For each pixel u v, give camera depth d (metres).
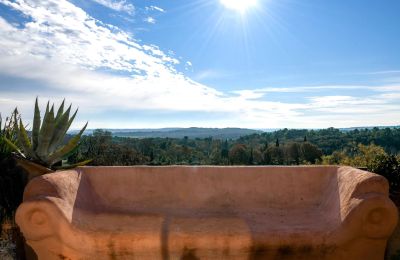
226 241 2.81
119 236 2.77
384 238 2.90
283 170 3.96
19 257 3.10
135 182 3.83
